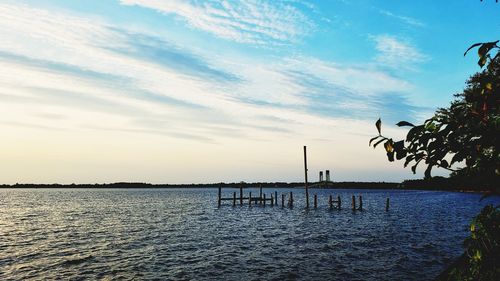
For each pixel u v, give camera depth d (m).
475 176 1.97
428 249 19.95
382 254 18.70
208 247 21.27
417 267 15.88
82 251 20.30
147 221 36.31
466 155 1.89
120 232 28.05
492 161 1.91
